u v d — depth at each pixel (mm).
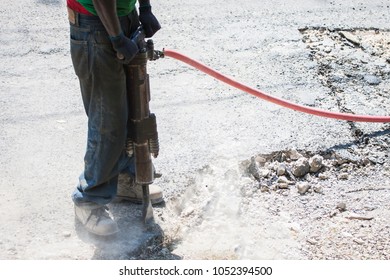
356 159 4809
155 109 5395
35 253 3834
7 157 4770
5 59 6160
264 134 5059
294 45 6469
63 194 4371
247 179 4613
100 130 3670
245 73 5969
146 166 3889
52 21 6938
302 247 4051
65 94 5652
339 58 6234
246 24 6918
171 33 6699
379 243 4086
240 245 4027
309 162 4746
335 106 5453
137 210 4215
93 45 3488
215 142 4957
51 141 4980
